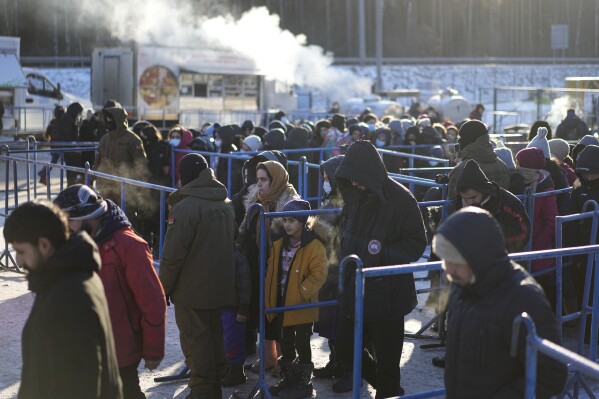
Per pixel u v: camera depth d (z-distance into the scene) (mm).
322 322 5883
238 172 10789
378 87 41750
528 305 3145
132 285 4316
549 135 10422
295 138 12703
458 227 3127
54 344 2875
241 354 5840
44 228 2984
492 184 5582
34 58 53312
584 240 6832
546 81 63219
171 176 11797
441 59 65000
